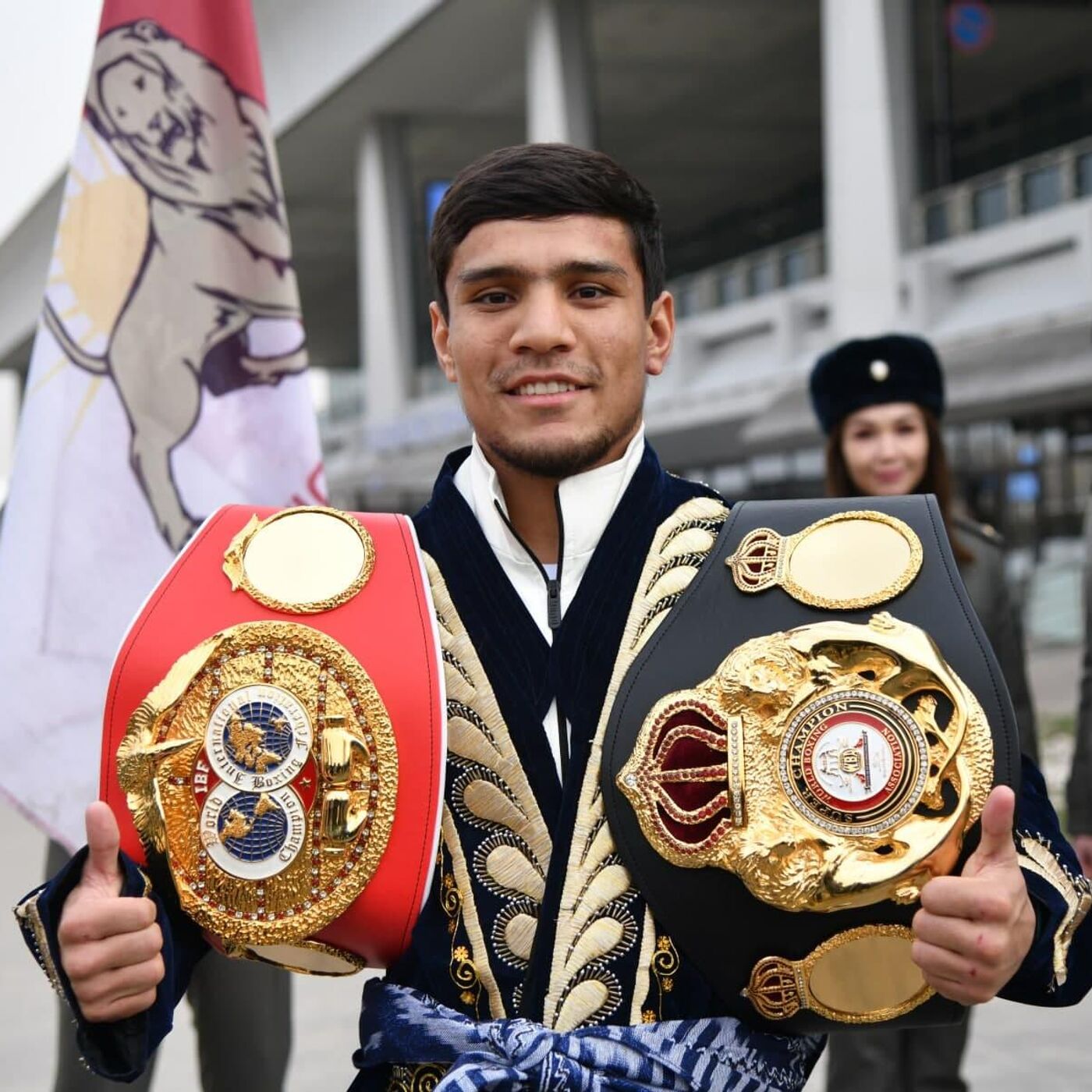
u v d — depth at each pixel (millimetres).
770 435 14547
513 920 1540
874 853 1438
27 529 2750
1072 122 18297
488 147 22750
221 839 1485
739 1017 1521
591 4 17344
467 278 1594
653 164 24078
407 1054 1509
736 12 17750
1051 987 1495
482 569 1632
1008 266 12953
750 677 1492
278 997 2879
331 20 19062
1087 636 3576
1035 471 14422
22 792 2688
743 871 1455
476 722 1589
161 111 2836
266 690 1506
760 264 16797
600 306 1602
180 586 1568
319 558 1585
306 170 23453
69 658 2723
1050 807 1586
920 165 14141
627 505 1634
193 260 2840
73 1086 2713
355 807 1496
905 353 3525
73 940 1394
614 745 1534
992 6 16547
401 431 20672
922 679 1468
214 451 2832
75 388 2785
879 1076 3266
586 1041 1467
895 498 1598
